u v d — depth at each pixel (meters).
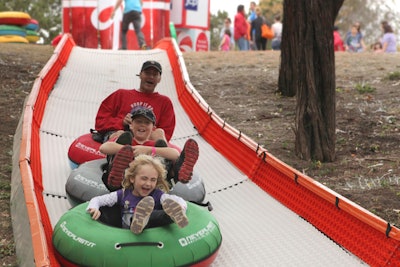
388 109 11.71
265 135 10.59
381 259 5.67
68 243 5.24
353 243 6.10
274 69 16.34
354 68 16.19
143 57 16.56
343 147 9.84
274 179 7.77
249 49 26.25
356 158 9.28
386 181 8.05
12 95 12.41
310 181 6.92
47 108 11.04
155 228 5.38
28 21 25.16
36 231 5.35
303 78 9.18
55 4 48.34
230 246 6.31
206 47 29.19
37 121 9.80
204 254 5.33
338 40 25.03
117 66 15.42
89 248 5.12
